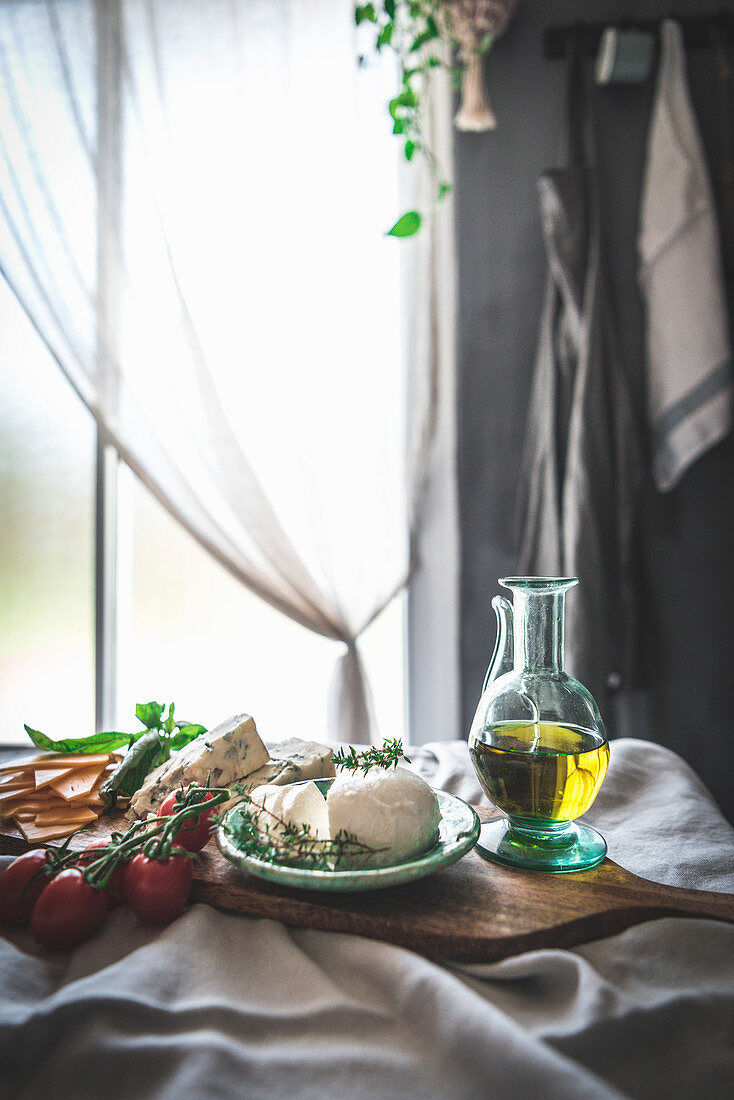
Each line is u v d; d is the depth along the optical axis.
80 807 0.68
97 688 1.66
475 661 1.56
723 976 0.48
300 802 0.55
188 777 0.65
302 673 1.66
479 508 1.55
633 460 1.39
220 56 1.54
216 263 1.55
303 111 1.54
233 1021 0.44
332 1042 0.43
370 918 0.51
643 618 1.51
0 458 1.67
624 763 0.79
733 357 1.42
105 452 1.64
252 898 0.53
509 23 1.52
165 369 1.55
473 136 1.54
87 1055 0.42
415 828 0.53
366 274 1.53
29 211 1.56
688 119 1.40
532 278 1.53
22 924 0.54
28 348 1.66
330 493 1.54
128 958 0.48
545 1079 0.39
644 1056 0.43
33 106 1.57
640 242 1.42
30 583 1.68
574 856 0.58
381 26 1.50
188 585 1.65
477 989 0.48
